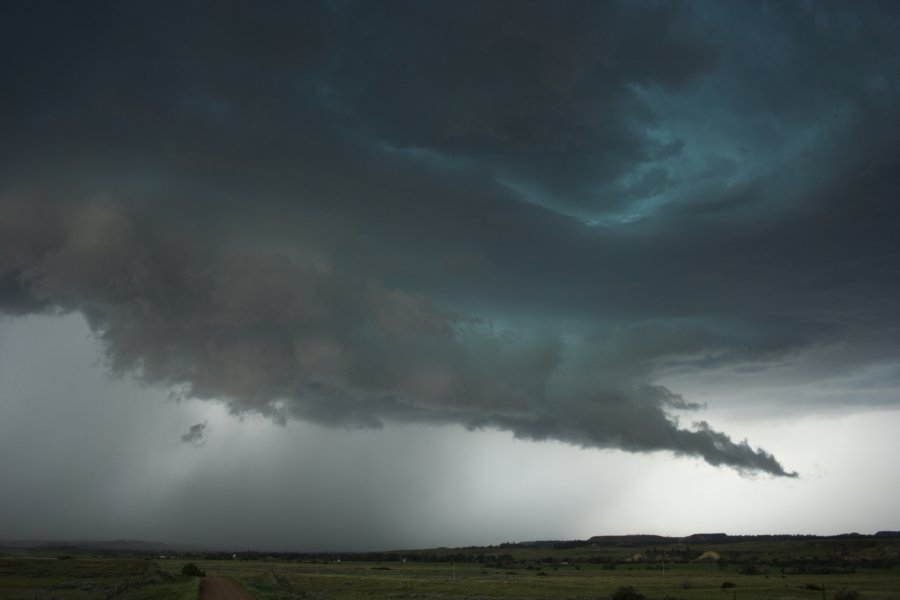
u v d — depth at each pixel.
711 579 134.38
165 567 143.75
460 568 195.38
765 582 120.81
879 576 140.50
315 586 109.88
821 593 98.19
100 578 105.88
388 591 102.88
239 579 106.94
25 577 103.69
